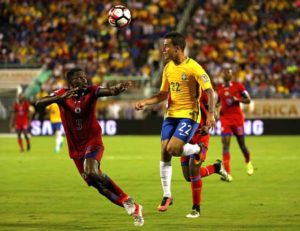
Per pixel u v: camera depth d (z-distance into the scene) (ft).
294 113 380.37
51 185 154.92
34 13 469.16
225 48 441.27
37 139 355.56
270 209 116.37
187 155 106.32
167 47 106.11
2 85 417.90
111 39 449.89
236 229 96.78
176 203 124.77
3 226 100.17
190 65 105.40
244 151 173.88
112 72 426.92
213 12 468.75
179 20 465.88
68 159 232.32
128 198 97.96
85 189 146.92
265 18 468.75
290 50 442.50
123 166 204.33
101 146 98.37
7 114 400.47
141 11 465.88
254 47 444.55
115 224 102.06
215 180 162.50
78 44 448.65
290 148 278.26
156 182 160.97
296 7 476.54
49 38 453.17
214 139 342.23
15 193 140.56
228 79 169.89
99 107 389.60
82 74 97.25
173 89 106.93
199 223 102.32
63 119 98.58
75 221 104.99
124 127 380.99
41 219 107.14
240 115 170.81
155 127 379.96
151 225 100.83
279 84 409.69
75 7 471.21
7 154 257.75
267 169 191.21
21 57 440.86
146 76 413.39
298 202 124.88
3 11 470.39
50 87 410.72
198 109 107.14
